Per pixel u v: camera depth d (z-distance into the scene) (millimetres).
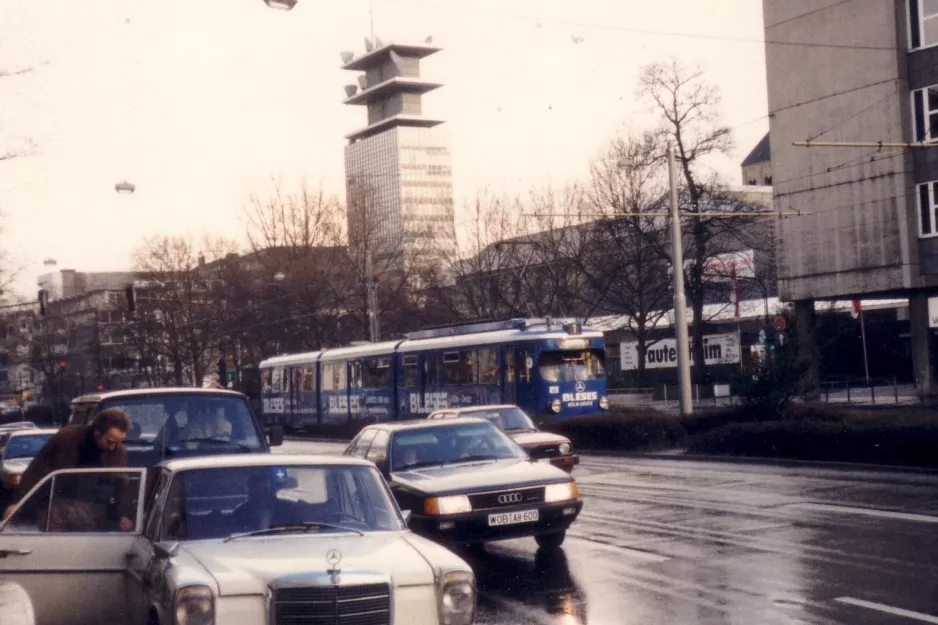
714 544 12961
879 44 44531
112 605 7613
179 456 12109
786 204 48031
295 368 50344
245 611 6262
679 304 31703
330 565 6492
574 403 33281
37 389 106062
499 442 14086
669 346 61781
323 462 7914
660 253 52812
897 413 23359
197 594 6215
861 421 22812
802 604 9492
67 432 9609
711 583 10695
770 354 28094
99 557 7633
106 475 7953
